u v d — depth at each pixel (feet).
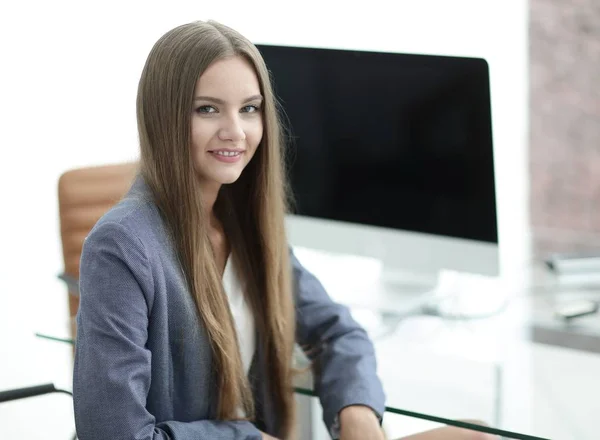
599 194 11.60
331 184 7.28
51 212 10.93
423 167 6.93
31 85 10.66
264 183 5.54
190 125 4.91
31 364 10.05
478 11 11.36
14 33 10.48
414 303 6.91
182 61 4.85
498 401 5.43
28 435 9.30
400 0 11.48
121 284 4.65
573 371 5.85
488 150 6.70
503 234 8.36
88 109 11.07
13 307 10.30
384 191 7.11
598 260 7.56
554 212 11.89
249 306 5.75
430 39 11.53
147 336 4.83
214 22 5.08
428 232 7.06
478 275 6.97
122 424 4.57
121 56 11.16
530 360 5.99
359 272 7.56
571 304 6.70
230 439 5.08
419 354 6.08
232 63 4.93
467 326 6.50
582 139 11.48
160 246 4.88
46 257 10.93
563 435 5.03
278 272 5.75
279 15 11.87
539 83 11.48
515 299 6.94
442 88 6.72
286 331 5.80
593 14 10.96
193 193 4.98
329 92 7.07
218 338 5.10
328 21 11.75
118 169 7.41
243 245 5.71
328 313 6.11
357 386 5.54
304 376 5.85
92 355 4.60
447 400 5.45
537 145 11.74
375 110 6.96
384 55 6.81
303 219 7.47
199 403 5.22
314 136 7.22
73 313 6.95
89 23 10.91
